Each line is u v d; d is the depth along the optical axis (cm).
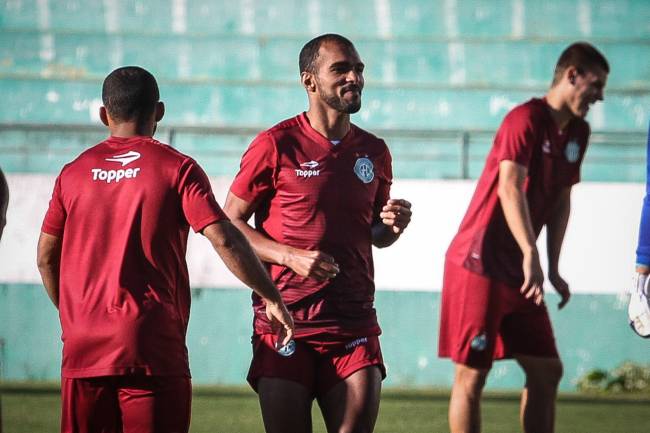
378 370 1343
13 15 5828
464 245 1688
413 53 5741
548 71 5719
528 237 1588
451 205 3741
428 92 5512
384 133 4172
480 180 1700
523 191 1612
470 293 1670
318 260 1283
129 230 1171
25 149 5044
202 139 5297
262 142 1360
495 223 1666
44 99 5531
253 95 5544
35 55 5722
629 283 3712
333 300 1339
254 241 1335
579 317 4303
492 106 5506
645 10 5791
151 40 5747
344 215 1353
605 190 3728
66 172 1217
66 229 1204
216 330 4291
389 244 1428
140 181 1180
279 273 1347
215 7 5888
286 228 1358
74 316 1175
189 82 5534
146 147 1201
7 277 3728
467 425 1673
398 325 4300
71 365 1174
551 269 1769
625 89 5516
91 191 1190
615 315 4294
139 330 1155
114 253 1173
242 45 5759
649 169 1445
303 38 5797
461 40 5741
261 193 1370
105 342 1157
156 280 1173
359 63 1359
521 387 4153
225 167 5153
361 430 1291
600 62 1628
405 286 3719
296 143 1361
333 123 1371
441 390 3562
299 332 1335
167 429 1177
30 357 4188
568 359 4288
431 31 5866
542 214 1694
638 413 2847
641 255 1445
